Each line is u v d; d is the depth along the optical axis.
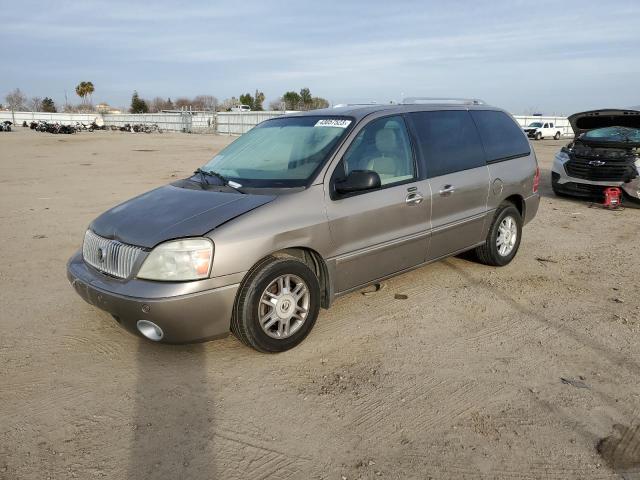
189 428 3.08
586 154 10.49
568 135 54.22
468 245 5.48
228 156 4.92
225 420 3.16
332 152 4.23
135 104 114.56
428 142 4.99
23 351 4.01
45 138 43.41
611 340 4.21
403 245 4.66
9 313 4.73
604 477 2.67
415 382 3.58
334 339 4.23
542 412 3.22
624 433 3.01
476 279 5.69
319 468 2.74
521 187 6.03
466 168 5.29
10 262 6.35
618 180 10.05
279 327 3.90
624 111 10.30
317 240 3.99
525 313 4.78
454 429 3.06
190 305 3.45
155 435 3.01
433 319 4.64
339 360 3.89
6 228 8.23
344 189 4.09
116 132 65.75
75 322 4.54
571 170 10.69
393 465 2.76
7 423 3.12
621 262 6.41
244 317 3.67
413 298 5.13
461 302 5.04
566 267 6.18
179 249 3.46
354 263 4.31
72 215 9.34
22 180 14.48
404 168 4.71
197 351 4.01
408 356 3.96
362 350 4.05
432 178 4.90
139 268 3.53
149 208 4.02
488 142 5.70
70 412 3.23
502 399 3.37
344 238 4.18
